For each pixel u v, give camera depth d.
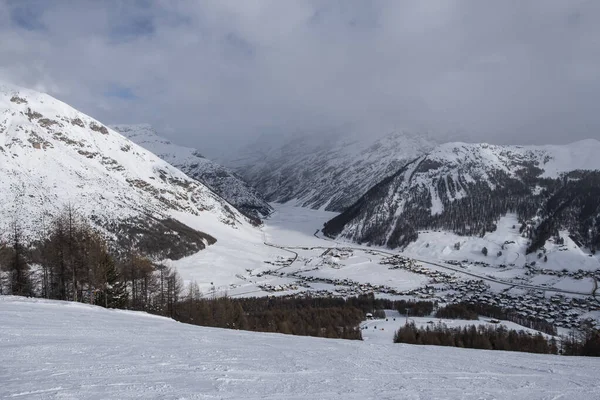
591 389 13.24
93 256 52.25
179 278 97.75
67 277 51.56
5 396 8.45
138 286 72.69
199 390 9.94
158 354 14.71
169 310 66.62
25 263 58.09
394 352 20.64
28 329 18.55
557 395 12.27
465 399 11.02
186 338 20.16
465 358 19.53
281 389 10.79
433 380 13.58
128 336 19.08
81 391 9.12
